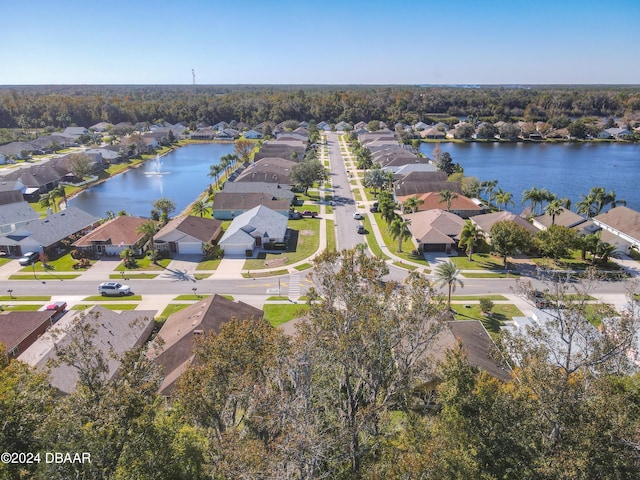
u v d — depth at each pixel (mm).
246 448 21344
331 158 169875
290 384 25094
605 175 144125
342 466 24953
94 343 43812
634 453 21344
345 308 30016
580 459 21141
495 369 39781
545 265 65312
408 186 109250
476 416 25109
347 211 103438
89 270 71188
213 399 25484
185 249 78062
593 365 24719
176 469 22469
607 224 84750
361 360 27734
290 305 59500
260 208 89250
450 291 60031
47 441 21109
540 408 23953
